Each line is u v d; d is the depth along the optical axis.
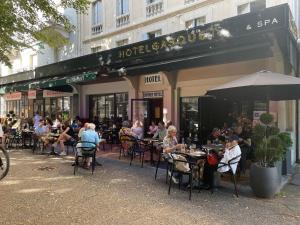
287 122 10.16
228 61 10.87
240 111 11.50
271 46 8.76
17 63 26.91
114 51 13.32
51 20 10.21
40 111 24.06
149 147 10.60
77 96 19.56
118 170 9.40
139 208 5.90
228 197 6.70
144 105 15.20
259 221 5.30
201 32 9.70
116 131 15.44
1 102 30.16
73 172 9.06
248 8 11.97
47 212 5.62
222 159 7.01
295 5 10.90
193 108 13.14
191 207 6.00
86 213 5.59
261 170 6.58
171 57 11.13
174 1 14.47
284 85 7.00
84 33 19.97
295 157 10.87
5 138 14.87
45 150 13.77
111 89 17.30
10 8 8.09
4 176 8.06
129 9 16.83
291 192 7.18
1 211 5.65
